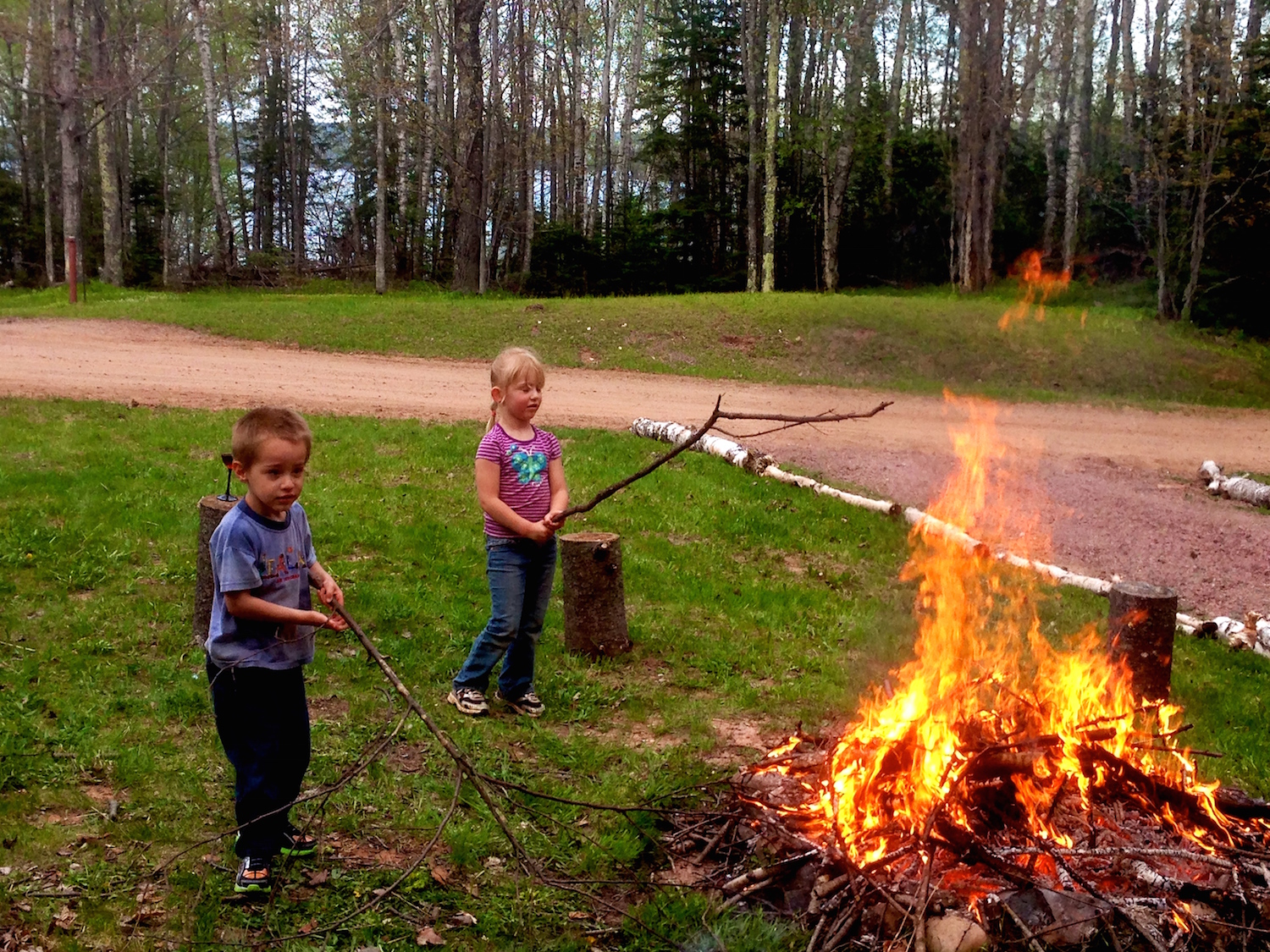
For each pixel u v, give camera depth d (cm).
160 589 696
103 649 587
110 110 3250
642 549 884
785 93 4062
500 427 529
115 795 428
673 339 2177
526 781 461
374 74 3166
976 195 3109
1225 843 375
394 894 362
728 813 398
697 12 4072
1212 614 841
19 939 326
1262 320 2667
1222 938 322
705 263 3894
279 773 375
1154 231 3219
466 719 526
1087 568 951
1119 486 1319
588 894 356
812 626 730
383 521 888
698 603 762
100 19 3391
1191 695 641
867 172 3706
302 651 372
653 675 620
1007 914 321
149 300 2491
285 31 4066
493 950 336
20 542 743
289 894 361
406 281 4009
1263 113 2617
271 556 359
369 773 455
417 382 1672
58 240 4859
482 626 671
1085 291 3064
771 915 349
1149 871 339
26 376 1434
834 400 1827
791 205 3428
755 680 625
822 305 2433
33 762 446
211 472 991
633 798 446
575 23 4072
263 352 1875
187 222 5650
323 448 1150
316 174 6219
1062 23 3653
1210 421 1886
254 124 5828
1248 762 538
